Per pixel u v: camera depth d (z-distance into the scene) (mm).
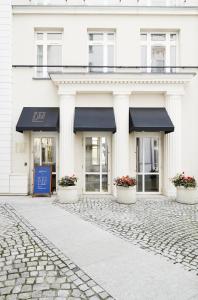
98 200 10047
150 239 5645
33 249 5027
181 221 7125
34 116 10977
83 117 10766
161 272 4082
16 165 11383
